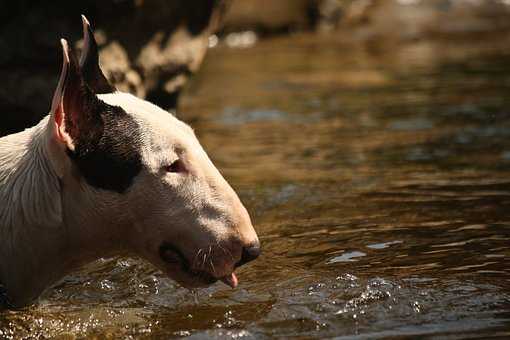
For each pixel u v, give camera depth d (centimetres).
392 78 2192
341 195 1223
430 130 1608
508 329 752
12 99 1443
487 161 1361
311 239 1050
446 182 1255
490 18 3319
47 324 849
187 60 1672
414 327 772
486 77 2119
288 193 1243
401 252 981
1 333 827
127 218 848
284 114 1825
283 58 2616
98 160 834
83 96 822
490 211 1107
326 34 3170
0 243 869
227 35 3103
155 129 845
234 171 1385
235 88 2144
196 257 839
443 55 2503
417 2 3784
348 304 837
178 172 845
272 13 3200
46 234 861
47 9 1462
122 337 806
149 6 1560
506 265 918
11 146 888
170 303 897
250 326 803
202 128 1708
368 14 3541
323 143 1556
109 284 969
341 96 1997
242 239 838
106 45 1505
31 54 1450
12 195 864
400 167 1360
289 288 896
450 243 999
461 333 750
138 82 1575
